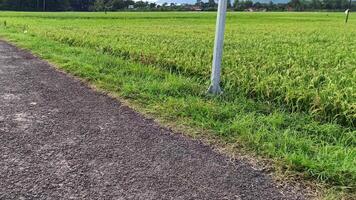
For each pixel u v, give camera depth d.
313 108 6.20
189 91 7.53
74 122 5.56
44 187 3.57
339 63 9.88
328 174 3.82
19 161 4.14
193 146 4.66
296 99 6.64
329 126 5.41
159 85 7.62
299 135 5.12
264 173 3.96
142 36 18.19
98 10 101.88
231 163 4.18
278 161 4.16
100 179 3.76
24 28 27.34
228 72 8.43
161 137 4.96
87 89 7.75
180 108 6.14
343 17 58.72
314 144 4.84
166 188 3.60
